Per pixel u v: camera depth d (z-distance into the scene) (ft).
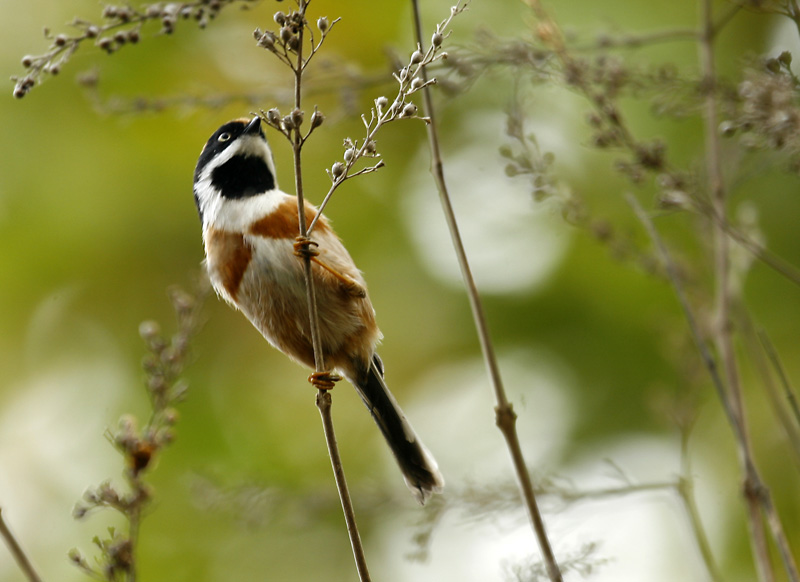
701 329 25.66
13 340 40.24
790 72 19.49
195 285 24.47
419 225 42.04
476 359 39.96
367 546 37.60
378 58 39.78
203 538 37.45
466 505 24.79
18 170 40.37
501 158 28.40
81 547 37.88
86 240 40.55
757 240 25.13
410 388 40.57
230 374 40.42
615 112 22.45
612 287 38.06
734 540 33.68
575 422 37.11
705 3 25.71
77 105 40.50
